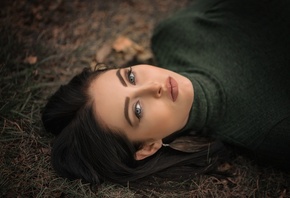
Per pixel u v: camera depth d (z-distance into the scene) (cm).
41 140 203
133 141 187
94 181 187
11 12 257
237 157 209
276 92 198
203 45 226
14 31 248
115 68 201
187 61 227
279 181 197
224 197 192
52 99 199
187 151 204
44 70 236
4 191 178
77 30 261
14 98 213
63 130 192
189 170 201
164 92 186
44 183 187
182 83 196
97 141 184
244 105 200
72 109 190
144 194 191
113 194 187
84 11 272
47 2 268
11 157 194
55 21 262
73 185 188
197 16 236
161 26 246
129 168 192
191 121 201
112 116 181
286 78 200
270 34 213
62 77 237
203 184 196
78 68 243
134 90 181
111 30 266
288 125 189
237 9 225
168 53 239
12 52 235
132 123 181
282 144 190
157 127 186
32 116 211
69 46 253
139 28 271
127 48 256
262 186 196
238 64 210
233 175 201
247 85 203
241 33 218
